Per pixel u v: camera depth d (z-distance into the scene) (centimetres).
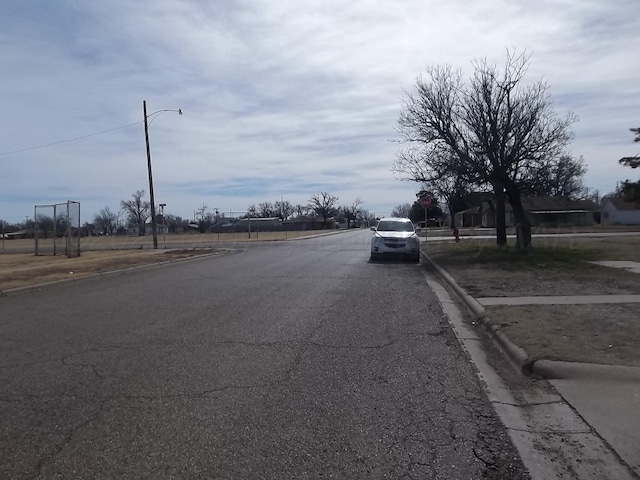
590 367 668
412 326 985
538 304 1096
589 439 496
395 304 1222
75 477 432
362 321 1030
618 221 7388
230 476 432
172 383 662
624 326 870
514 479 427
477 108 2328
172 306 1223
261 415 557
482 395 616
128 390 638
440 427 525
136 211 11619
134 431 520
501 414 559
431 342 864
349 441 495
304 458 462
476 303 1134
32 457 467
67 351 824
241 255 2928
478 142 2334
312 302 1249
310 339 882
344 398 606
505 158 2266
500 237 2667
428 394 620
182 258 2648
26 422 544
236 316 1086
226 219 12712
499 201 2523
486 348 828
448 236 4528
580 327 873
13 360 777
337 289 1466
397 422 538
